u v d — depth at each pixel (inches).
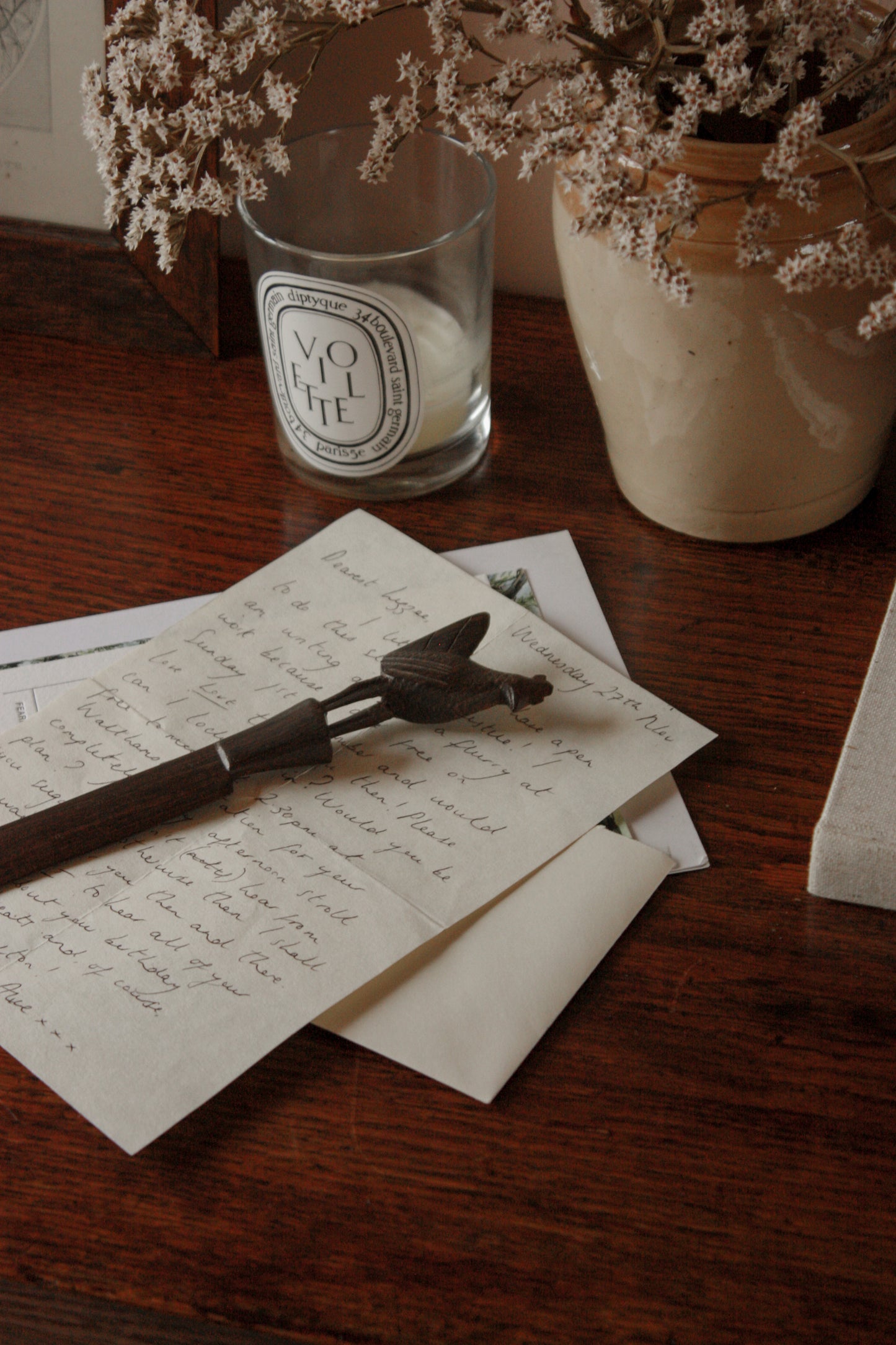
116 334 30.3
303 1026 22.6
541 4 23.1
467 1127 22.3
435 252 25.9
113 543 27.6
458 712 24.7
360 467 27.6
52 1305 21.6
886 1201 21.9
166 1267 21.6
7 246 29.8
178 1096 22.2
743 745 25.2
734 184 23.5
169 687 25.5
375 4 23.7
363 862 23.9
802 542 27.4
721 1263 21.6
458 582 26.7
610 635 26.3
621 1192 22.0
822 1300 21.4
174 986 22.9
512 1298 21.4
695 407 25.3
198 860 23.9
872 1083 22.6
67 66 28.6
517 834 24.1
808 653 26.1
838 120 25.1
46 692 25.7
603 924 23.4
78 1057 22.4
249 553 27.4
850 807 23.3
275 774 24.8
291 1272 21.6
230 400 29.6
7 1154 22.2
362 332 26.0
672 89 24.8
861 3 24.5
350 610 26.4
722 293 23.9
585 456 28.8
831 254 22.6
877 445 26.6
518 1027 22.8
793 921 23.7
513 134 23.4
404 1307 21.4
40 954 23.2
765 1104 22.4
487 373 28.3
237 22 24.4
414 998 22.9
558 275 31.4
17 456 28.8
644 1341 21.2
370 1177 22.0
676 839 24.3
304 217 28.5
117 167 25.3
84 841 23.9
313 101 30.2
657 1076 22.6
